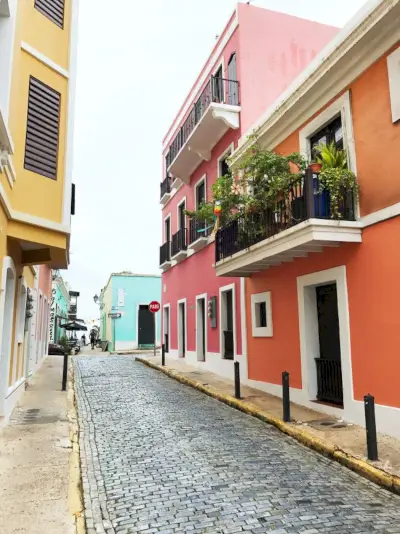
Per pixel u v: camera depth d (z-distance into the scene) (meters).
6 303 8.18
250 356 11.62
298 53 14.08
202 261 15.64
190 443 6.78
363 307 7.43
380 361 7.03
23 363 11.09
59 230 8.29
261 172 8.79
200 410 9.26
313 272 8.80
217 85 14.36
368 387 7.26
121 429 7.68
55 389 11.63
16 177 7.50
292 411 8.52
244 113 12.90
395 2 6.50
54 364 18.52
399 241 6.77
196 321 16.08
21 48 7.88
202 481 5.16
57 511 4.22
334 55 7.92
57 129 8.56
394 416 6.64
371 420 5.73
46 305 21.52
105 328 36.28
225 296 13.85
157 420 8.34
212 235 14.62
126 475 5.39
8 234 7.31
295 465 5.79
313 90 8.67
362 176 7.60
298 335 9.32
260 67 13.40
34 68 8.17
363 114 7.64
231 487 4.97
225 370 13.29
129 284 30.56
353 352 7.62
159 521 4.14
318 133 9.11
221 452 6.32
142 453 6.29
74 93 8.97
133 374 15.25
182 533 3.91
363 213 7.54
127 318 30.23
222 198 10.23
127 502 4.59
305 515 4.27
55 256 9.09
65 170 8.60
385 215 7.03
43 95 8.31
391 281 6.89
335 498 4.71
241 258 10.05
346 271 7.85
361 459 5.67
